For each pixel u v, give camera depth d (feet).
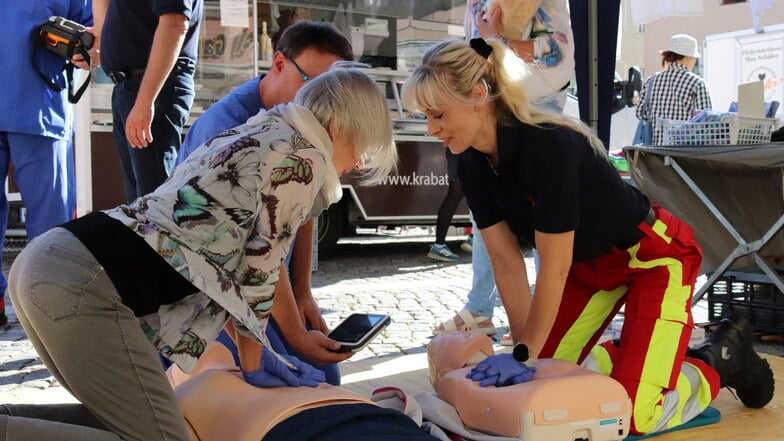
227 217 6.28
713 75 35.83
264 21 22.77
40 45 14.14
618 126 35.45
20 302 6.03
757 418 9.84
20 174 14.56
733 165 15.06
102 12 14.40
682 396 9.27
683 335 9.04
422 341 15.19
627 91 35.14
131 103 12.37
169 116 12.34
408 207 25.04
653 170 15.65
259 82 9.63
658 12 14.88
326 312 17.87
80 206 21.45
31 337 6.27
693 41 23.95
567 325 10.05
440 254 26.23
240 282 6.51
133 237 6.13
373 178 7.19
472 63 7.96
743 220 15.30
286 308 8.62
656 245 9.20
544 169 8.17
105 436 6.11
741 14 43.75
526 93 8.19
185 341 6.49
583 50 14.12
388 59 24.48
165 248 6.14
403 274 23.52
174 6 11.44
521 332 9.72
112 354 6.01
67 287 5.90
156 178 12.30
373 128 6.74
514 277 9.69
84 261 5.98
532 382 8.09
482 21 12.36
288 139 6.43
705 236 15.58
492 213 9.44
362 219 24.99
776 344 15.26
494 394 8.11
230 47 22.00
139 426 6.19
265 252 6.43
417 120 24.61
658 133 18.01
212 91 22.00
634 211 9.07
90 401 6.11
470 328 15.38
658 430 9.17
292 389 7.18
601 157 8.80
